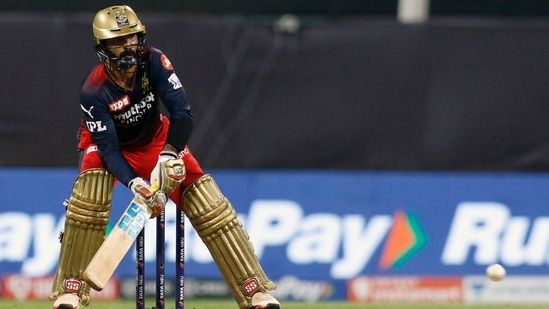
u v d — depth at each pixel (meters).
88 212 19.59
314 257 30.88
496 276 21.73
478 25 30.88
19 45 30.20
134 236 18.77
